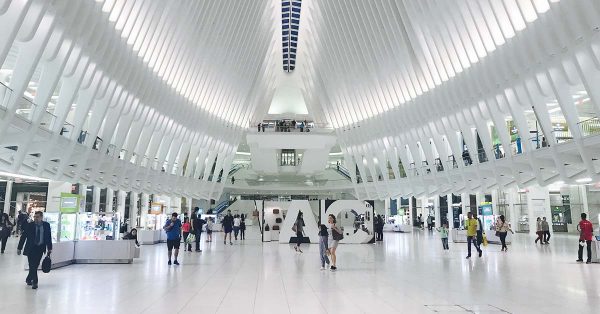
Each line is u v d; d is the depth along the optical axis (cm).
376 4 2352
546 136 1546
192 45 2205
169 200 3731
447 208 3675
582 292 776
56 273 1012
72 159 1683
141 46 1788
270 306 671
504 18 1506
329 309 652
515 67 1508
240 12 2523
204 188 3353
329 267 1153
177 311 632
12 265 1112
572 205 2748
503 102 1736
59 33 1204
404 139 2717
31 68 1128
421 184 2706
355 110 3064
